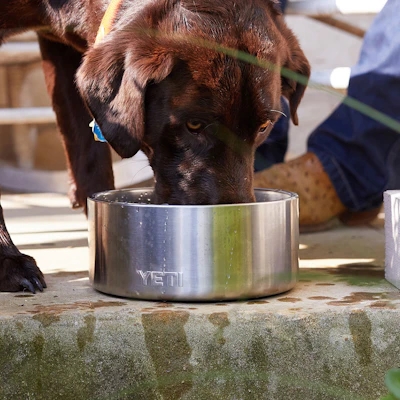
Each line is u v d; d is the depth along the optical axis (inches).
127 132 115.0
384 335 106.5
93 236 117.1
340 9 193.0
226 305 109.0
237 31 120.2
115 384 105.3
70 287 121.2
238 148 122.2
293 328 105.3
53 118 237.3
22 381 105.0
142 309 106.7
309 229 171.8
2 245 124.5
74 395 105.5
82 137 159.5
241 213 109.2
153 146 127.3
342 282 122.4
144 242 110.1
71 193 165.9
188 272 109.0
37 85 301.1
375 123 168.6
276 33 126.6
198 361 105.5
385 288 118.4
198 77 118.4
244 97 118.6
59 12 143.9
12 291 118.4
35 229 175.8
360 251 148.3
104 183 160.7
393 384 57.7
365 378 106.8
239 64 118.0
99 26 135.9
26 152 290.5
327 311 106.3
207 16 120.7
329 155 172.1
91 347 104.9
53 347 104.7
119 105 116.3
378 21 175.3
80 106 158.2
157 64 115.8
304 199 168.6
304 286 120.4
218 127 120.2
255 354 105.5
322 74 193.8
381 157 172.7
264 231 111.4
